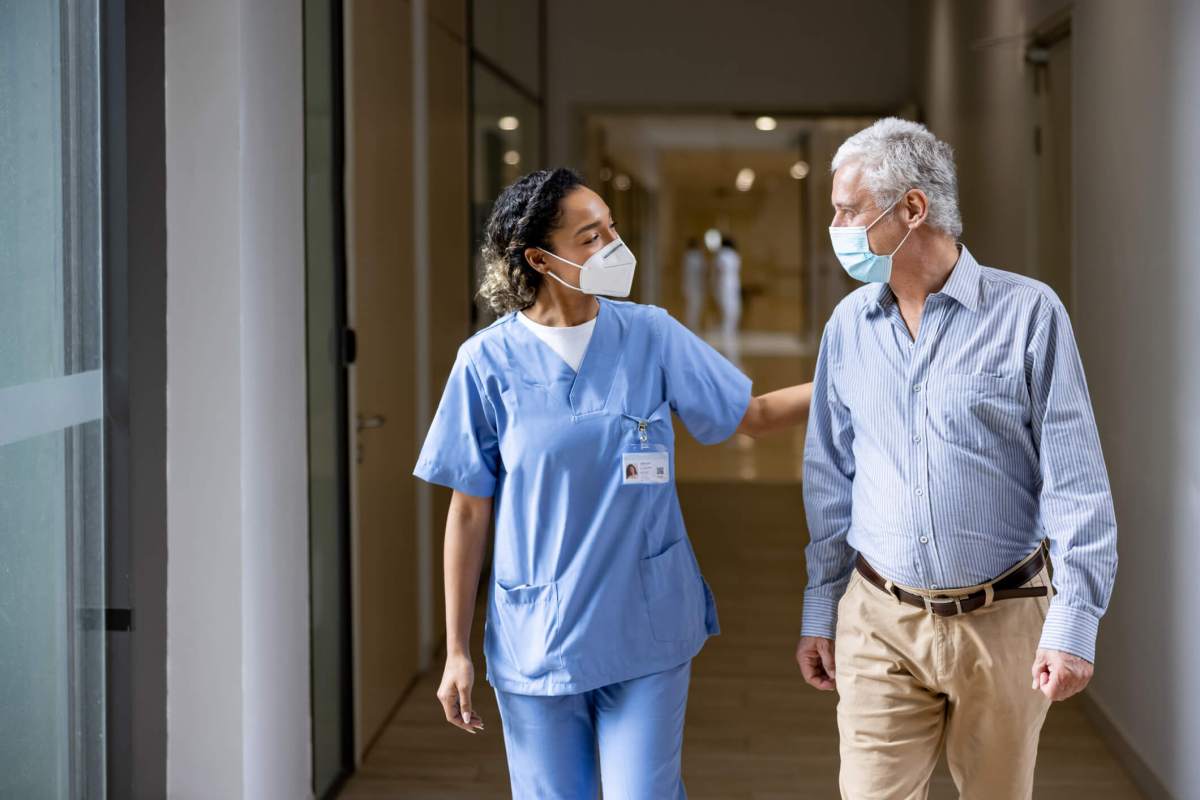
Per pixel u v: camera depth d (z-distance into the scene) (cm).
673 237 2580
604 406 188
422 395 416
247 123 252
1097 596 174
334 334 322
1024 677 185
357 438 333
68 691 234
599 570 188
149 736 253
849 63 723
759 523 647
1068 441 176
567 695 190
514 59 630
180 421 251
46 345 223
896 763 193
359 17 338
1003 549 184
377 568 358
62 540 230
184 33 247
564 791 194
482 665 419
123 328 246
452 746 346
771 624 466
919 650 188
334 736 320
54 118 224
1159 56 298
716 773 324
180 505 252
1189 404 279
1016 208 479
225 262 249
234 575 252
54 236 224
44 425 222
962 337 183
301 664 290
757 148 1617
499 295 190
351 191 326
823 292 1268
